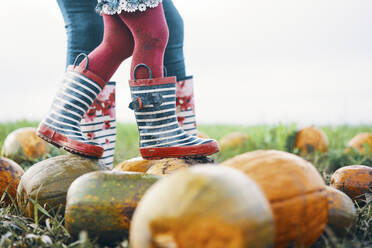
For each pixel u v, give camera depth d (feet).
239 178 4.51
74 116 7.95
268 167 5.45
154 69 7.82
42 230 6.64
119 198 6.00
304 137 15.84
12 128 19.49
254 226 4.27
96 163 7.88
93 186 6.13
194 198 4.24
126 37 8.16
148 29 7.71
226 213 4.17
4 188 8.28
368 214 7.36
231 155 15.65
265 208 4.47
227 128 25.38
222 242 4.18
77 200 6.08
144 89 7.77
